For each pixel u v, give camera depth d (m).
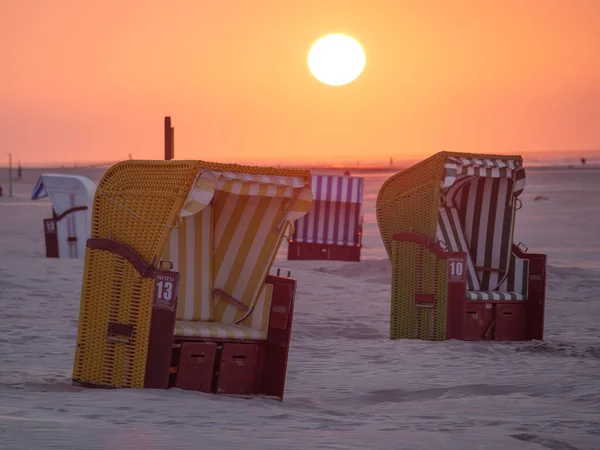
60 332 19.25
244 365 13.20
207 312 14.12
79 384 12.91
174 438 8.56
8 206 97.31
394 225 20.77
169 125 31.31
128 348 12.43
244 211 14.28
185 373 12.70
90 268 12.91
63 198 38.34
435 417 11.52
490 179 21.50
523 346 19.33
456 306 19.84
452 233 21.61
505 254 21.30
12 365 15.11
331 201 42.69
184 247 14.24
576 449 9.57
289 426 10.02
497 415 11.68
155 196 12.45
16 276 28.70
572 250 53.53
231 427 9.63
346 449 8.55
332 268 38.56
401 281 20.33
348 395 13.77
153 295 12.26
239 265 14.10
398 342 19.42
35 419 9.23
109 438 8.34
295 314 24.25
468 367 16.25
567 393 13.66
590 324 24.17
